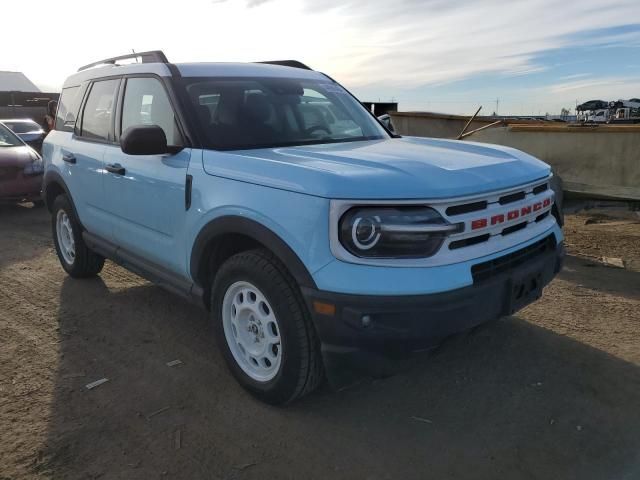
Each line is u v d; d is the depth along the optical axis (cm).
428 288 254
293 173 282
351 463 275
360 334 258
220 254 344
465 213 275
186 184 342
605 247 654
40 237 751
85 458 279
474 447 286
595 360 372
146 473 268
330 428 303
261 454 282
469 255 271
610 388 338
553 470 267
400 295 253
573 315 447
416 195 259
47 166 548
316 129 399
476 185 279
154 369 370
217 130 358
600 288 511
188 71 392
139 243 405
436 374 358
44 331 432
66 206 517
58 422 309
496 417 311
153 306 481
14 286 538
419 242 259
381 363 267
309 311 275
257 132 368
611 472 264
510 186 299
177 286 374
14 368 372
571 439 290
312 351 289
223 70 407
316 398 331
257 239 293
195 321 449
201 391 341
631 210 668
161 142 345
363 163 291
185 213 345
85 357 388
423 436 296
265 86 409
